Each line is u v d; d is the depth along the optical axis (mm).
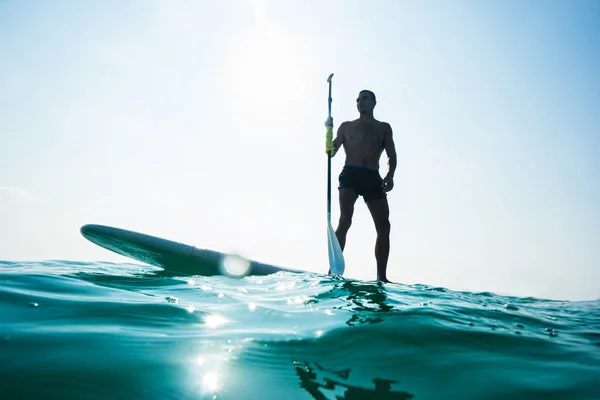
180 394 1037
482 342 1610
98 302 1923
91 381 1048
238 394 1067
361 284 3004
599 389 1188
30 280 2395
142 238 4270
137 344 1344
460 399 1101
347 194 4383
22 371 1068
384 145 4504
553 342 1699
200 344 1395
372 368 1294
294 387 1131
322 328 1669
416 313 1964
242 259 4199
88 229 4355
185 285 2879
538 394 1147
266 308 2053
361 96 4527
